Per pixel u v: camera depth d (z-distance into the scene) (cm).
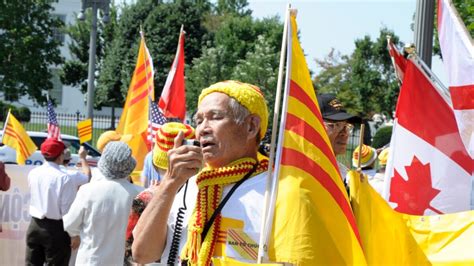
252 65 3309
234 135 304
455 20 448
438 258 388
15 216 899
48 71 3728
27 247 840
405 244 333
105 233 629
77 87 5084
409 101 477
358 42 3528
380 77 3491
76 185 842
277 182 297
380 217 333
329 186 304
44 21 3591
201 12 4800
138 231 312
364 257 308
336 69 3938
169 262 317
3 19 3469
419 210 473
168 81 955
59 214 827
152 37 4097
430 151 474
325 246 296
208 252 298
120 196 632
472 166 468
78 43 4831
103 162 639
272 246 293
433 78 477
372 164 787
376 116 2861
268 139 443
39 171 834
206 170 309
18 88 3634
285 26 309
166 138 513
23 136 1117
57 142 838
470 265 383
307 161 303
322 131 310
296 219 294
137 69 1066
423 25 722
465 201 470
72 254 853
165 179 308
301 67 311
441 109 473
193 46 4203
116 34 4312
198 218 303
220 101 304
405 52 498
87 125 1268
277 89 306
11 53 3512
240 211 300
